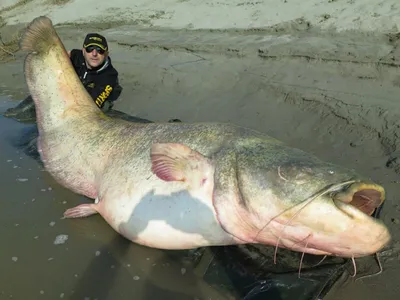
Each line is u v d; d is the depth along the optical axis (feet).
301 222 4.22
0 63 14.28
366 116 7.91
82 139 6.68
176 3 17.75
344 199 3.98
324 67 10.13
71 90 7.21
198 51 12.38
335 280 4.56
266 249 5.08
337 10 13.28
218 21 14.76
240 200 4.63
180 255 5.29
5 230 5.93
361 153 7.04
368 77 9.34
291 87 9.43
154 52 12.99
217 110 9.25
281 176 4.38
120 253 5.45
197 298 4.74
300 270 4.68
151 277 5.06
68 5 21.13
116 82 9.44
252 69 10.66
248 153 4.79
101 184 5.97
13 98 11.03
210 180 4.86
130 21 17.07
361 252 4.20
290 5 14.57
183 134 5.54
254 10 14.93
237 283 4.78
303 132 8.00
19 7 23.06
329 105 8.48
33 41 7.38
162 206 5.08
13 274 5.19
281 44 11.73
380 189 3.93
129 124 6.46
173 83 10.72
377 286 4.54
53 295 4.87
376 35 11.35
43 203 6.47
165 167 4.88
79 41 16.26
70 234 5.82
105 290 4.91
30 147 8.00
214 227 4.86
